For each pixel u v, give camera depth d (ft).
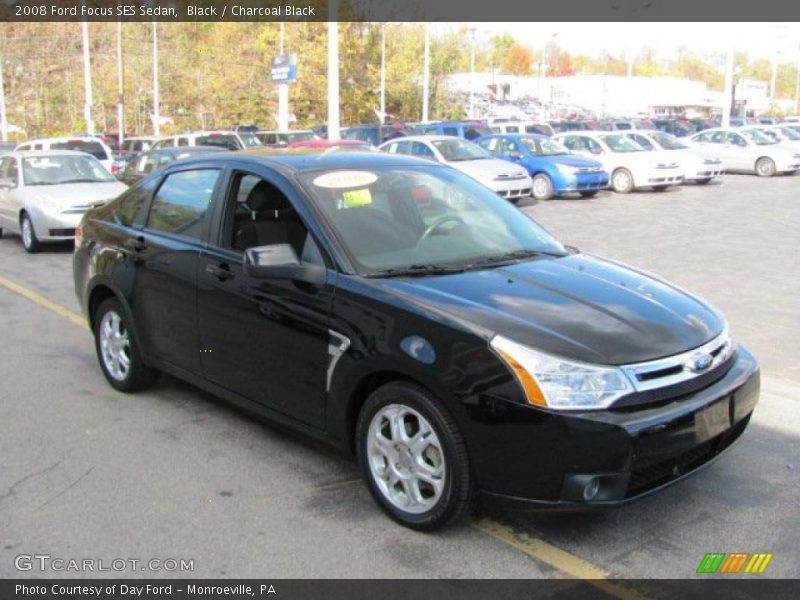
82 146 73.67
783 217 52.95
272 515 13.38
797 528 12.85
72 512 13.51
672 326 12.66
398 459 12.79
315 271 13.75
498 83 235.61
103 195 43.86
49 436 16.81
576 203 64.69
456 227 15.62
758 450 15.94
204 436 16.75
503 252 15.26
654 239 44.11
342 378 13.25
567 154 70.33
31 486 14.49
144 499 13.96
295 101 161.48
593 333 11.96
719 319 13.84
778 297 29.37
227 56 163.12
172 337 17.17
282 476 14.84
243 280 15.07
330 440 13.93
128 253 18.31
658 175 71.41
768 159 89.56
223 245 16.01
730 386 12.67
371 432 13.08
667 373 11.87
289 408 14.53
